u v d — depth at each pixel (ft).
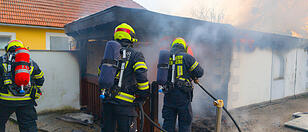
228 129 13.83
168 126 10.08
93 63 15.93
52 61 16.26
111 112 7.20
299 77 26.37
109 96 6.91
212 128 13.83
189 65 9.71
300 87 26.61
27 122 9.00
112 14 10.49
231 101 17.98
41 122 14.33
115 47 6.81
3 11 28.14
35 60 15.58
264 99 21.43
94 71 15.78
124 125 7.05
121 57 7.02
